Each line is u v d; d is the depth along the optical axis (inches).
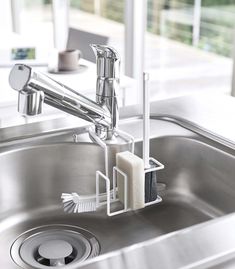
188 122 45.9
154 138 43.3
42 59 88.4
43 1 159.8
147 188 33.3
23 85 29.9
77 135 43.6
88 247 38.5
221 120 46.4
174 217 42.0
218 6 136.1
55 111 69.7
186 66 152.9
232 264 23.3
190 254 23.7
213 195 42.2
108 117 35.9
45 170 42.5
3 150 40.8
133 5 128.7
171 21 150.6
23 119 66.1
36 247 38.4
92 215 42.2
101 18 160.2
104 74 34.8
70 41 112.3
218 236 25.3
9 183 41.4
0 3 163.2
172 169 44.3
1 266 35.6
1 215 41.4
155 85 154.5
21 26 169.6
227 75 142.6
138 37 132.4
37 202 42.8
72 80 79.9
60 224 41.6
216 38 141.0
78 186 43.3
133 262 23.0
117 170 32.1
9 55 87.6
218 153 40.7
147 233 40.1
